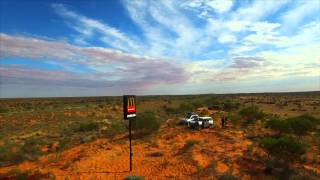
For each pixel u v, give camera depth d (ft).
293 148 55.57
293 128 88.84
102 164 57.11
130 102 50.03
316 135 89.56
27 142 89.40
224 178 45.68
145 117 96.22
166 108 204.23
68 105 347.77
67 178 48.32
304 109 227.40
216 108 203.31
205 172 49.01
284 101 345.31
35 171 54.60
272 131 94.58
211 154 61.67
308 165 57.31
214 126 110.93
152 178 47.67
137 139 86.07
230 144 73.00
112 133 103.50
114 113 226.58
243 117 120.47
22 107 313.73
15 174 53.52
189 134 91.35
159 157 61.31
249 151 64.08
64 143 85.87
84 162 59.00
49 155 71.36
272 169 51.19
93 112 231.50
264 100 374.22
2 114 222.89
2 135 121.70
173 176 48.21
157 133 95.71
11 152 69.77
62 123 165.68
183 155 61.31
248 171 51.03
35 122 177.17
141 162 57.82
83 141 89.76
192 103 215.10
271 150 57.31
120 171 51.98
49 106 331.16
